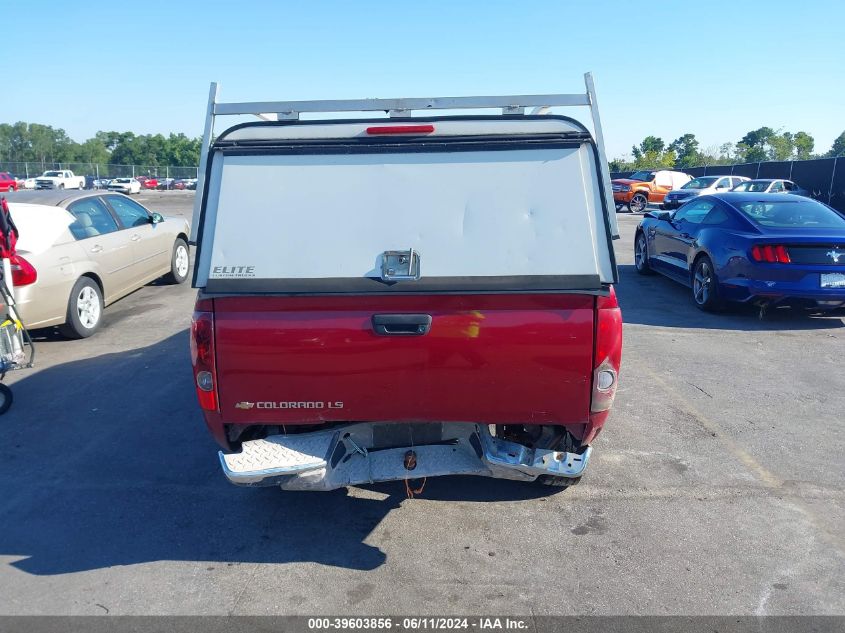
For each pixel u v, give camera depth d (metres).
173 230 10.55
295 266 3.13
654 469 4.52
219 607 3.14
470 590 3.26
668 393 5.93
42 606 3.15
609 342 3.17
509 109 3.77
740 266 8.18
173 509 4.04
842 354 7.12
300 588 3.29
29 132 99.88
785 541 3.69
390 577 3.37
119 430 5.17
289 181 3.23
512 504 4.09
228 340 3.19
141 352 7.09
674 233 10.12
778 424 5.27
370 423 3.62
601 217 3.19
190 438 5.03
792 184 24.05
